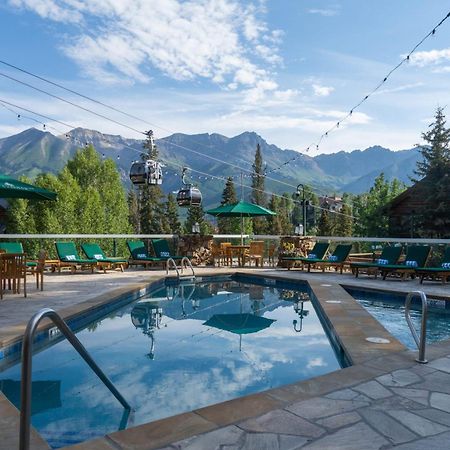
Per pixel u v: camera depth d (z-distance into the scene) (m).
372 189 46.34
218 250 14.41
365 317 5.54
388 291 8.22
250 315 6.89
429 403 2.87
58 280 9.84
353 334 4.66
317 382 3.27
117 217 46.81
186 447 2.29
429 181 24.91
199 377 3.90
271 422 2.59
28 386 2.03
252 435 2.42
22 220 37.44
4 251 8.59
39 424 2.91
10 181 7.52
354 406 2.82
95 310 6.54
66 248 11.48
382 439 2.38
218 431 2.47
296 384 3.23
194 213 58.41
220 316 6.81
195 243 14.42
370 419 2.63
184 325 6.12
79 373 3.99
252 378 3.86
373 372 3.49
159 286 10.33
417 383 3.25
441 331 5.70
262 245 14.01
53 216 37.03
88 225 39.69
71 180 41.28
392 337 4.56
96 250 12.13
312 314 6.96
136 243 13.24
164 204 54.97
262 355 4.61
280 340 5.25
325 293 7.66
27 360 2.04
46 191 8.05
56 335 5.30
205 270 12.65
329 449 2.27
